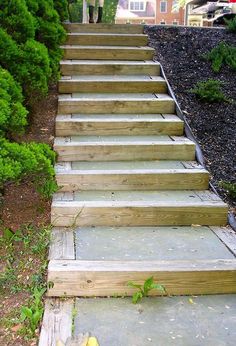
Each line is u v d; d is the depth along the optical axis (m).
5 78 4.23
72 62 6.89
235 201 4.64
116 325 2.90
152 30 8.49
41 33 6.02
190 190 4.68
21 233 3.88
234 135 5.77
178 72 7.15
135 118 5.73
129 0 34.69
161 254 3.59
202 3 20.38
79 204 4.06
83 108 5.89
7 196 4.48
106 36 7.55
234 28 8.55
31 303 3.09
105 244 3.72
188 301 3.21
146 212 4.09
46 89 5.12
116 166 4.90
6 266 3.48
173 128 5.59
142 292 3.21
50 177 4.00
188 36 8.34
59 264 3.27
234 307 3.15
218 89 6.50
